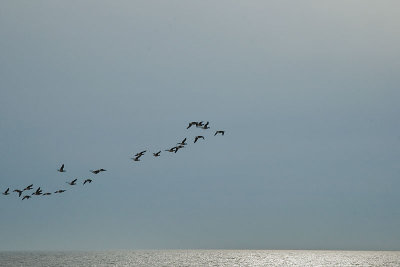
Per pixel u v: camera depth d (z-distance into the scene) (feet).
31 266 596.29
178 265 641.81
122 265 629.51
